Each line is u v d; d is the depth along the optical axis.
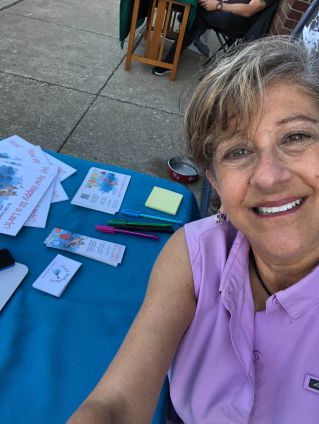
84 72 2.31
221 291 0.54
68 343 0.60
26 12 2.88
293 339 0.49
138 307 0.67
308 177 0.45
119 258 0.74
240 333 0.51
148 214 0.86
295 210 0.48
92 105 2.05
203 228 0.60
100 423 0.44
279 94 0.45
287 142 0.46
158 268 0.60
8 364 0.56
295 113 0.45
